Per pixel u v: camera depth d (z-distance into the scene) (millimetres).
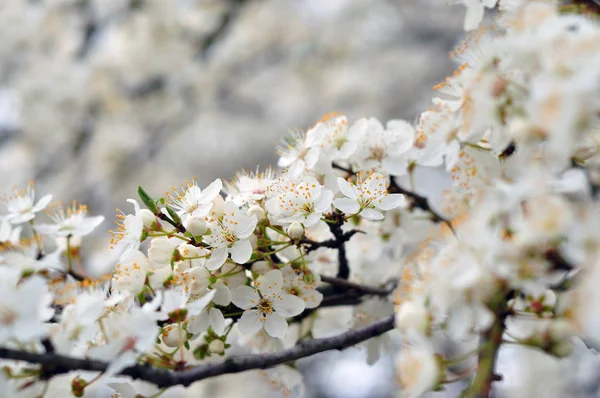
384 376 1224
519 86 458
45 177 1210
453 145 491
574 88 423
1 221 502
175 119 1243
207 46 1283
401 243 541
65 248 514
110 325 453
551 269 432
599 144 454
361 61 1316
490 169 490
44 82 1197
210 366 461
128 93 1240
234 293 484
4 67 1248
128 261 480
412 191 531
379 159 518
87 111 1215
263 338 524
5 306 433
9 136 1264
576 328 435
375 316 532
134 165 1212
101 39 1264
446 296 442
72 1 1248
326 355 1237
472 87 472
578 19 442
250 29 1328
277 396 1077
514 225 433
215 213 481
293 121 1271
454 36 1281
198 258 481
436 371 441
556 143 427
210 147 1251
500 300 440
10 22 1240
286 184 492
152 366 454
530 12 449
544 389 1052
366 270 546
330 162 508
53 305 484
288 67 1340
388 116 1245
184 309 459
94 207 1179
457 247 443
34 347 446
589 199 436
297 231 479
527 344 445
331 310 571
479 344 452
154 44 1230
